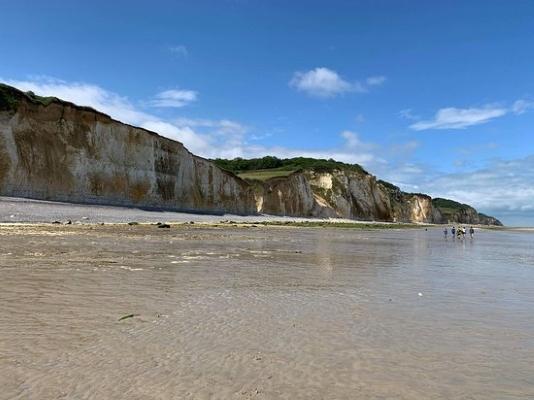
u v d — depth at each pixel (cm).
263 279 1329
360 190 11419
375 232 5731
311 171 11094
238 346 672
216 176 7025
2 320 748
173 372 557
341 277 1445
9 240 1997
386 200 12281
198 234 3241
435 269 1781
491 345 723
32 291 979
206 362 598
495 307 1032
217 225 4688
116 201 4956
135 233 2936
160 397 484
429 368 609
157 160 5756
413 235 5488
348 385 541
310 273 1509
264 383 536
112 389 499
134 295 996
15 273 1188
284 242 2962
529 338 770
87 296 961
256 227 4972
